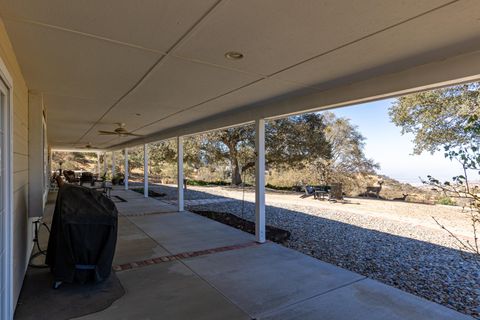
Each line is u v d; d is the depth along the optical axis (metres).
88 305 2.65
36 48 2.41
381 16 1.86
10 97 2.29
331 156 14.99
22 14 1.85
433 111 7.46
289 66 2.85
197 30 2.09
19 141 2.89
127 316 2.48
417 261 4.07
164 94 4.04
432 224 6.57
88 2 1.71
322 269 3.62
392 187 13.15
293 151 13.73
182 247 4.52
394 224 6.59
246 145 15.12
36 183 3.85
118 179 16.88
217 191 13.39
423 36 2.15
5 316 2.17
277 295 2.90
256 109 4.95
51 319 2.41
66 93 3.97
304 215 7.70
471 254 4.38
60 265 2.95
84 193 3.25
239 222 6.43
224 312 2.57
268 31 2.10
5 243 2.21
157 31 2.11
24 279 3.18
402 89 2.91
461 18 1.87
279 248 4.50
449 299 2.93
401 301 2.80
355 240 5.18
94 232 3.05
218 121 6.09
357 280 3.29
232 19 1.92
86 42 2.30
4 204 2.20
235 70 2.98
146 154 10.70
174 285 3.11
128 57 2.63
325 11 1.80
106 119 6.39
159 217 6.95
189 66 2.87
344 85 3.50
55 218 3.14
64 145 14.85
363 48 2.39
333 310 2.62
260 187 4.84
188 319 2.45
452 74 2.53
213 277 3.34
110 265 3.15
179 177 7.84
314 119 13.79
